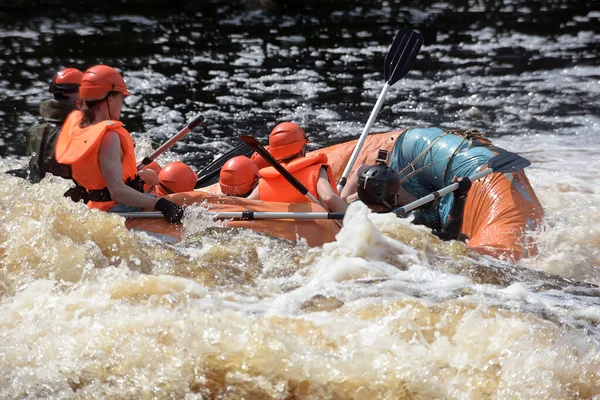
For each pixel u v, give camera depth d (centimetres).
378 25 5691
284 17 5878
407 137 2612
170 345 1376
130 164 1939
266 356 1334
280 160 2102
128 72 4391
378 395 1288
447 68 4622
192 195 1998
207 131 3506
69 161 1883
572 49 5053
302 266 1695
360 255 1684
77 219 1734
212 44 5072
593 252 2059
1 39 4984
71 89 2073
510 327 1414
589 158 3148
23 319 1473
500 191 2253
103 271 1605
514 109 3872
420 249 1745
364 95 4081
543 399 1286
